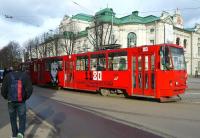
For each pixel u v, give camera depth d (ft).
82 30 278.46
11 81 25.90
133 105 56.85
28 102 61.77
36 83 123.85
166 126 36.01
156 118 41.73
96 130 33.91
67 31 253.24
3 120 39.96
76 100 66.13
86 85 84.79
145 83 65.72
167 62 62.80
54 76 104.27
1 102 61.87
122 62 71.72
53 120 40.47
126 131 33.30
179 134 31.68
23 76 26.16
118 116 43.73
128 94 69.62
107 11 224.12
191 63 311.68
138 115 44.52
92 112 47.75
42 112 47.80
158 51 63.62
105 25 204.03
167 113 46.32
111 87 74.79
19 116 26.18
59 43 249.75
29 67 131.95
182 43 301.02
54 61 104.99
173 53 64.03
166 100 63.31
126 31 258.16
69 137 30.45
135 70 68.18
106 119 41.22
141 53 67.00
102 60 78.48
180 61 65.46
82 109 51.26
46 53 266.57
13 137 26.53
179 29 294.46
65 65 96.43
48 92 88.89
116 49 73.92
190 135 31.22
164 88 62.64
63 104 58.44
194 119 40.75
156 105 56.80
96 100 66.13
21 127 26.12
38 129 34.30
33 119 41.01
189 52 310.86
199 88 110.01
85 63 85.51
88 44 252.83
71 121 39.73
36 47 291.79
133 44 257.34
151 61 64.80
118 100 66.08
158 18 260.62
